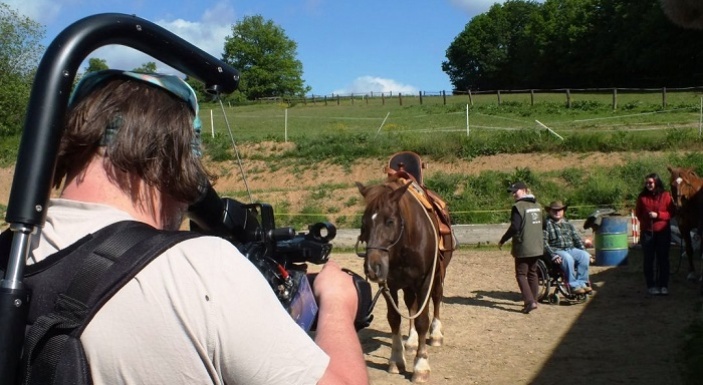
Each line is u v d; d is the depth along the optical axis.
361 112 51.31
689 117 31.80
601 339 8.63
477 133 26.36
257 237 1.74
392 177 7.33
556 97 51.84
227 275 1.29
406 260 6.70
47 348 1.22
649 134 23.44
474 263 14.67
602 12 75.88
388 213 6.45
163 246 1.29
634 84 69.94
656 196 11.01
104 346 1.23
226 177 25.77
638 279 12.45
